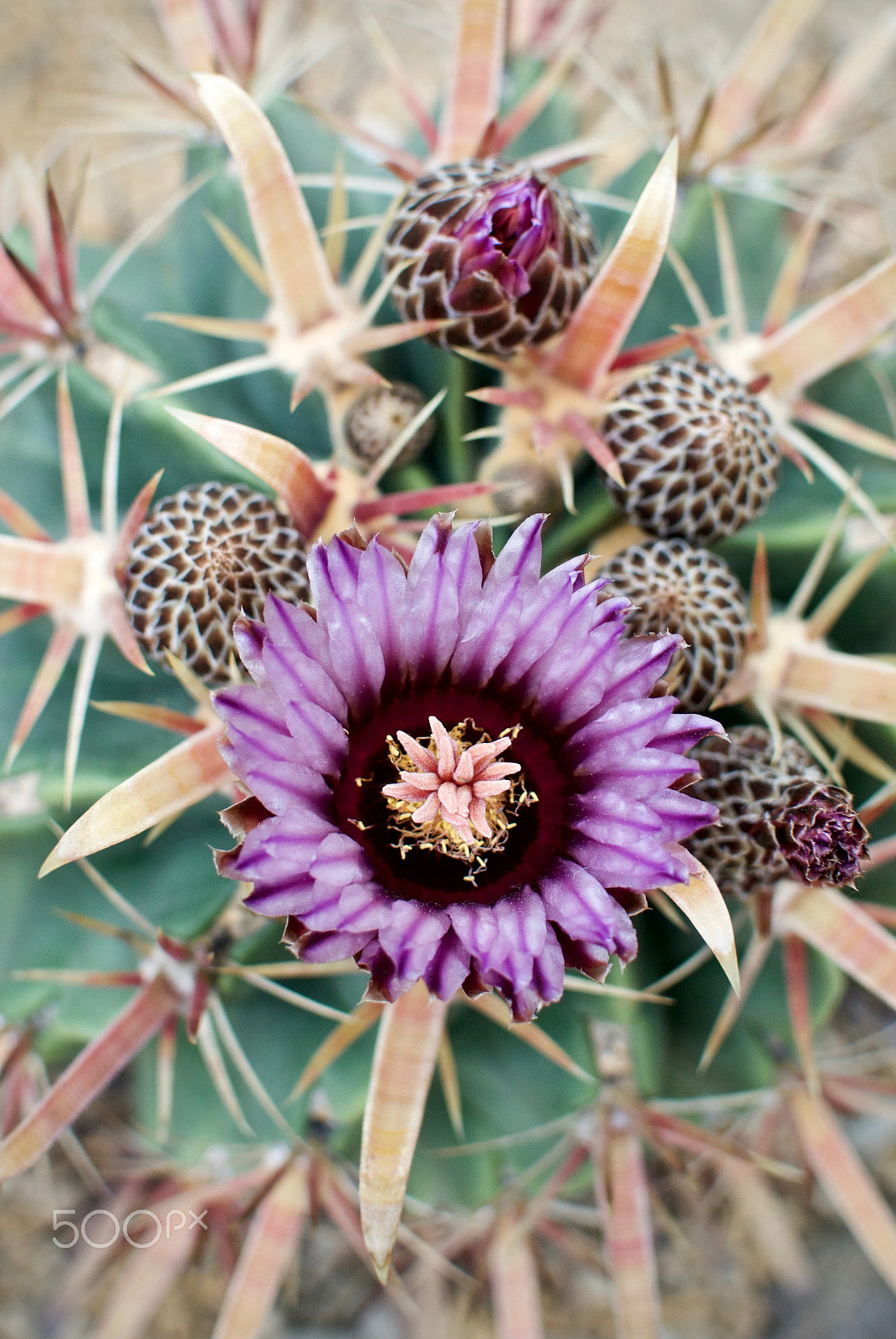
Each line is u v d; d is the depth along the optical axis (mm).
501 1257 177
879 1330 205
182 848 170
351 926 126
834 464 165
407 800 135
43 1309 207
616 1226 167
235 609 147
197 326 160
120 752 167
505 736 137
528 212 145
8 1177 152
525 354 155
